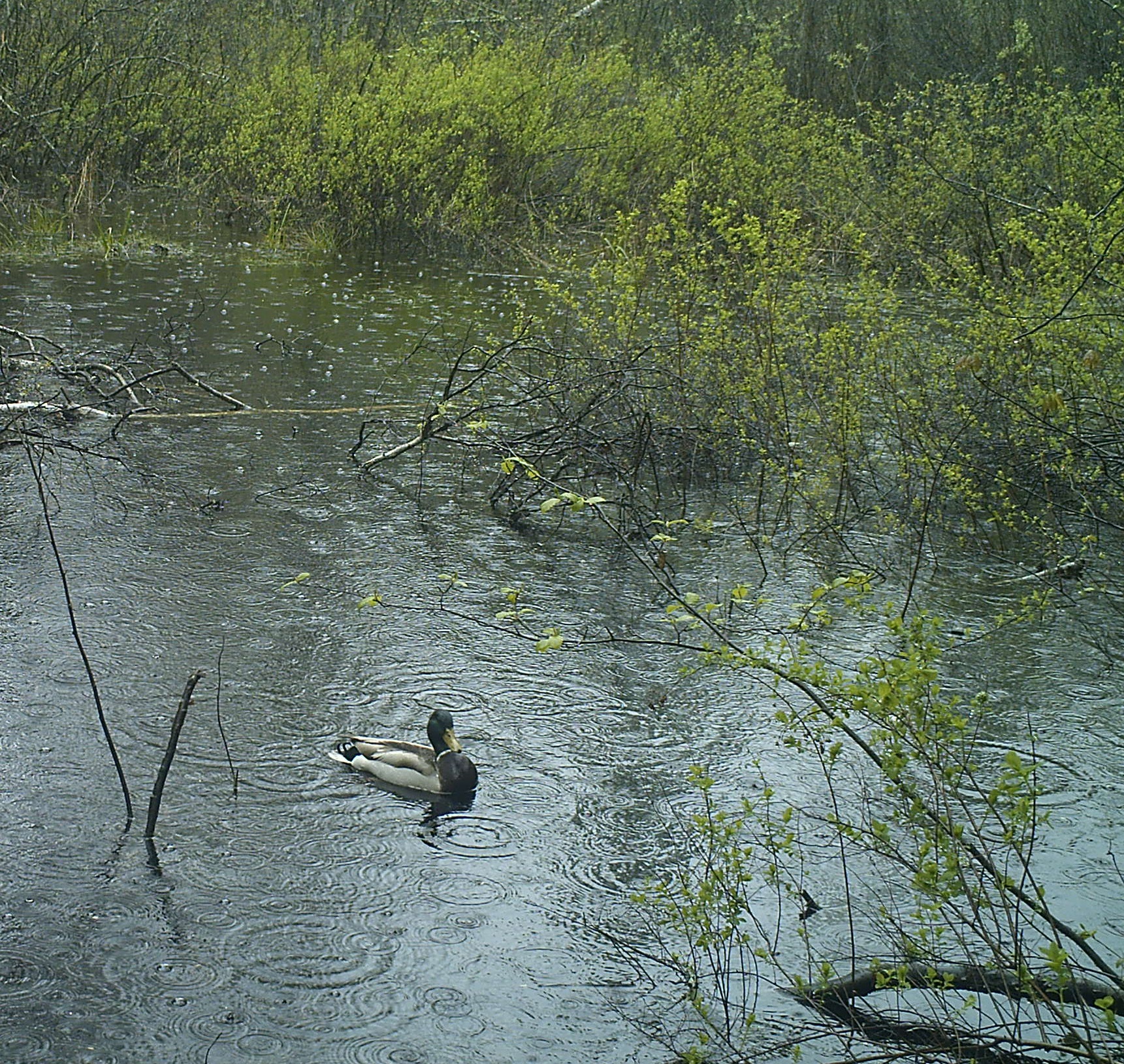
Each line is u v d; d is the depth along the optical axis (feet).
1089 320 32.37
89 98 74.02
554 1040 16.56
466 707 24.53
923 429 35.06
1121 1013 16.03
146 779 21.61
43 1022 16.43
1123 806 21.72
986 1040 15.69
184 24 79.36
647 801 21.80
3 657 24.90
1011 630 28.30
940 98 74.69
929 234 61.11
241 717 23.68
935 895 15.06
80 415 39.11
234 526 32.30
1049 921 14.83
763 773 22.63
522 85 73.31
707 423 38.29
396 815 21.13
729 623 28.40
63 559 29.53
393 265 65.62
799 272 38.32
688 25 98.22
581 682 25.63
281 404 42.11
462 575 30.42
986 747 23.52
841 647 27.27
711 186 64.75
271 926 18.39
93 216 67.82
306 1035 16.49
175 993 17.04
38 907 18.39
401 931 18.45
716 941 17.22
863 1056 15.67
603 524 34.12
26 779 21.27
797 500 36.09
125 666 25.05
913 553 32.71
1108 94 58.29
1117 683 26.12
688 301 39.19
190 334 49.24
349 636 27.02
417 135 70.44
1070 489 34.88
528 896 19.35
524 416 42.16
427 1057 16.24
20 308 50.52
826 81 91.50
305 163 70.33
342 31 84.74
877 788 22.09
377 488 35.65
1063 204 33.99
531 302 58.75
